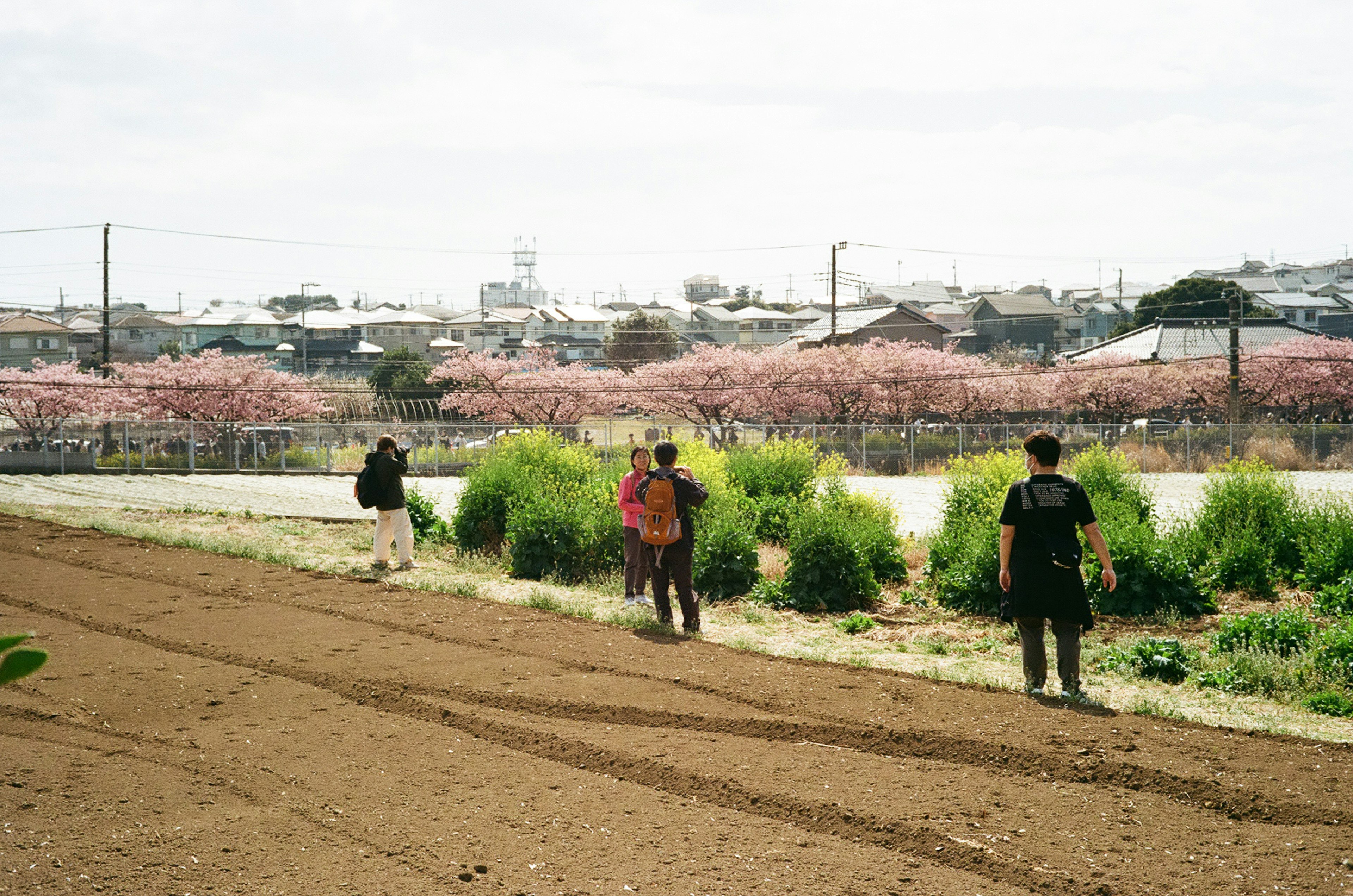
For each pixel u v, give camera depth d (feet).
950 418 182.09
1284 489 43.96
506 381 196.24
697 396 181.47
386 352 278.26
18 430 143.95
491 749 17.99
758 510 48.37
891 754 17.67
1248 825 14.52
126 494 84.64
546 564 39.27
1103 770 16.65
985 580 33.91
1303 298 353.10
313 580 35.53
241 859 13.28
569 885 12.60
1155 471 132.67
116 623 27.63
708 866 13.21
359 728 19.11
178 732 18.69
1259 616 28.48
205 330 347.97
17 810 14.74
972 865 13.23
